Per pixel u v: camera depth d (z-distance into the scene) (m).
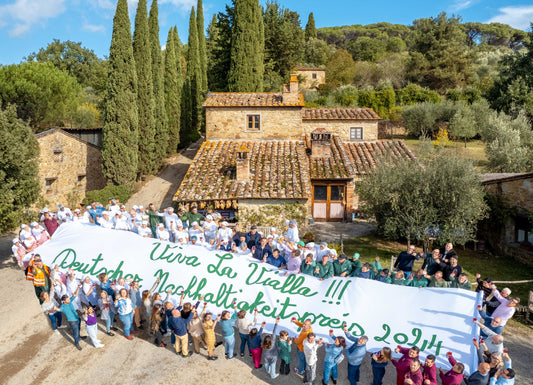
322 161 24.25
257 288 11.35
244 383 9.70
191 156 37.75
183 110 40.03
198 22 48.28
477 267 17.22
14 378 9.95
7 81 32.88
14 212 14.29
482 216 17.09
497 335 9.19
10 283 15.44
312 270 11.84
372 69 61.03
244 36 34.34
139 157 30.17
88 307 11.82
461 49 58.81
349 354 9.13
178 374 10.06
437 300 9.82
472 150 37.03
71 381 9.81
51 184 25.97
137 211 16.56
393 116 45.75
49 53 60.91
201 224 16.92
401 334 9.33
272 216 20.38
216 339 11.70
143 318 12.88
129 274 12.64
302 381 9.80
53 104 35.53
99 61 64.38
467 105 44.06
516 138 30.19
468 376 8.34
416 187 16.23
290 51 48.06
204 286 11.71
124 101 26.53
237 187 20.92
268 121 25.86
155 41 31.55
